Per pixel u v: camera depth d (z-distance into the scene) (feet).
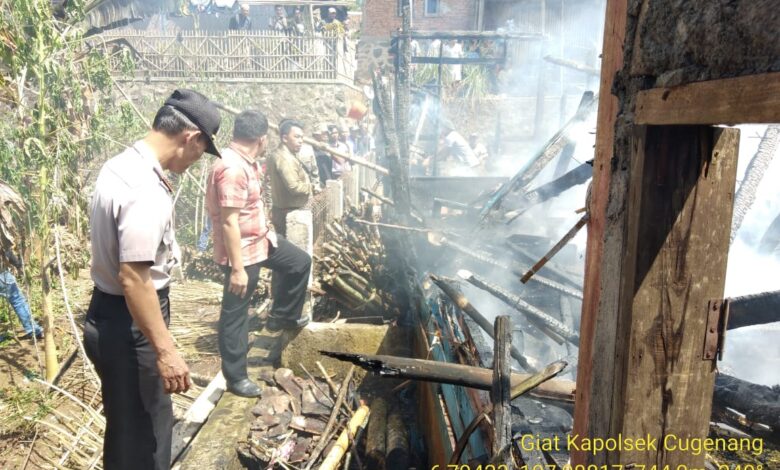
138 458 8.26
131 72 19.81
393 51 28.02
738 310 6.58
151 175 7.41
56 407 12.39
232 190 11.00
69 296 18.65
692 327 4.19
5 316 16.84
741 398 6.84
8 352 15.03
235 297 11.86
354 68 55.31
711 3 3.28
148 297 7.29
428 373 5.98
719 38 3.20
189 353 15.23
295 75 44.80
